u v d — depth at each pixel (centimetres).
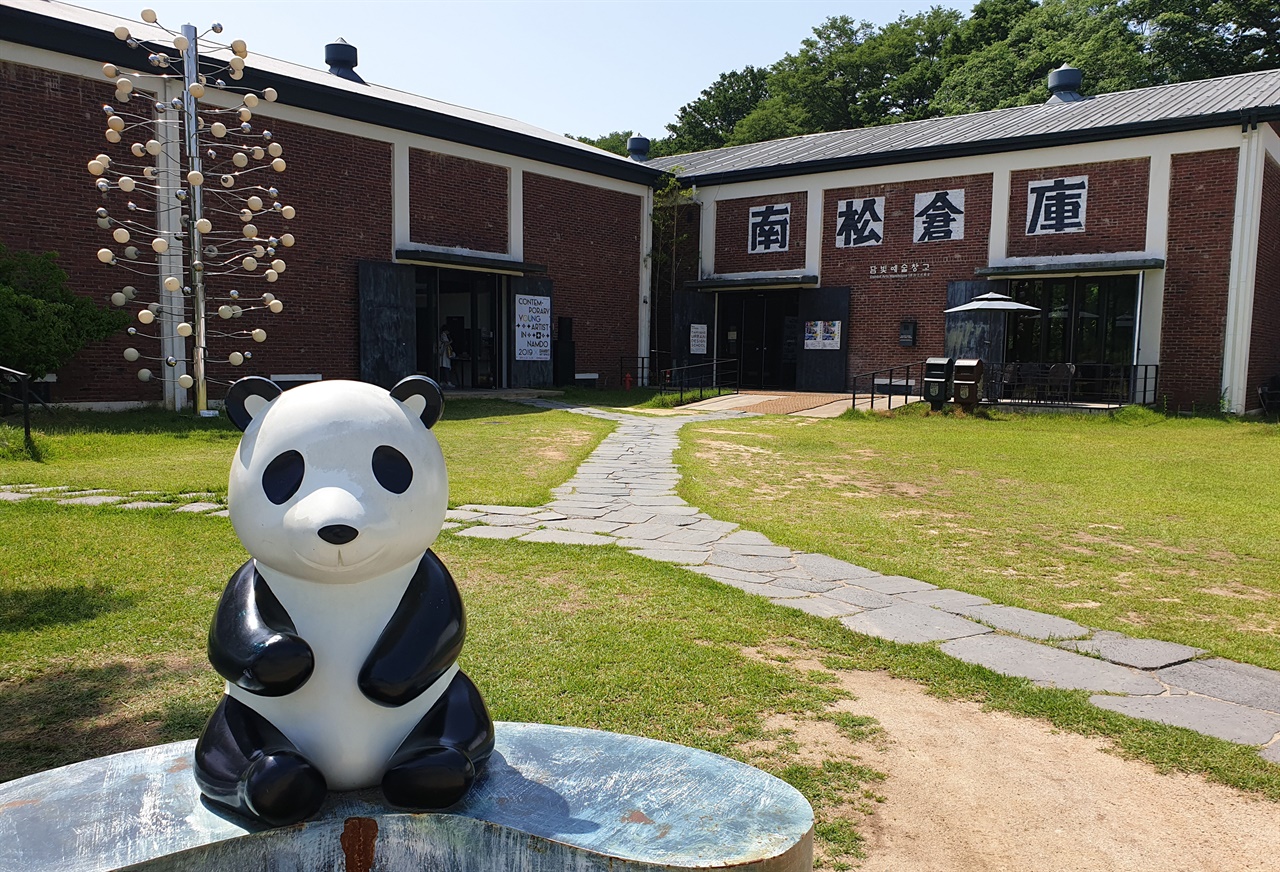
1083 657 445
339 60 2098
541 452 1169
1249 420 1670
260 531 187
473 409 1692
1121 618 516
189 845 180
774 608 505
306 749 195
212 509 725
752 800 212
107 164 1145
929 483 1012
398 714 198
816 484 988
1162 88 2172
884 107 4431
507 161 2017
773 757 331
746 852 186
